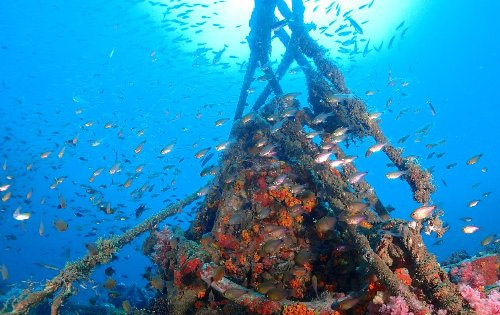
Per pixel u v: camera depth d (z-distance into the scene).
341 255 6.16
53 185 11.84
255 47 10.09
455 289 4.54
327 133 8.00
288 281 6.23
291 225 6.77
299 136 7.95
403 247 4.77
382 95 40.38
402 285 4.50
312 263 6.41
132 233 8.02
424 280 4.56
